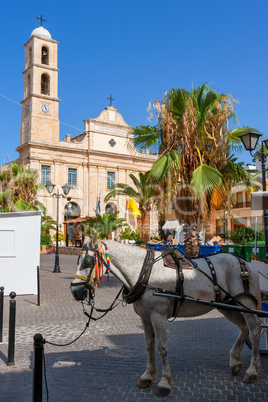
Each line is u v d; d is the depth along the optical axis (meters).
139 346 6.60
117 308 10.35
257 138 9.88
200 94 11.05
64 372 5.32
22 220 12.64
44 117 45.25
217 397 4.46
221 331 7.70
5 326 8.24
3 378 5.20
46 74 46.31
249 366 5.28
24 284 12.57
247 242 13.59
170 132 10.75
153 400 4.39
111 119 50.09
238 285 4.96
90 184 47.50
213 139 10.30
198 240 10.36
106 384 4.88
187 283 4.69
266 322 6.10
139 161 51.59
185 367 5.48
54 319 8.93
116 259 4.75
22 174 29.83
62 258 31.25
